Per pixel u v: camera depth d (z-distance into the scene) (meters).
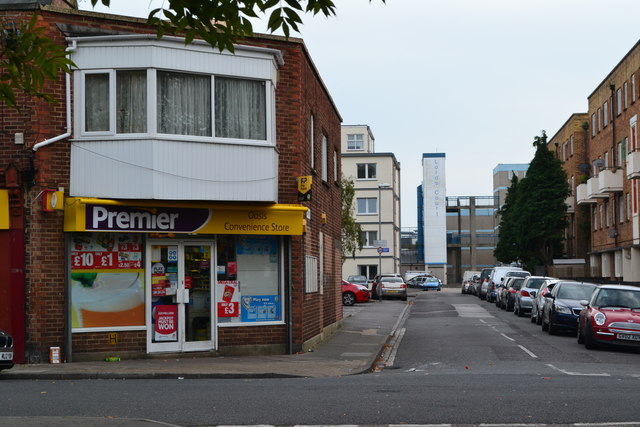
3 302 15.89
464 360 17.41
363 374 15.11
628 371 14.81
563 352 18.94
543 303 26.28
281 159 18.50
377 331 26.20
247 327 17.95
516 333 25.25
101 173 16.27
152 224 16.66
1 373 14.05
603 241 52.75
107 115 16.44
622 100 48.22
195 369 14.87
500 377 13.45
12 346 13.77
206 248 17.66
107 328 16.52
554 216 58.91
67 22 16.22
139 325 16.83
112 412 9.45
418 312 38.88
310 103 20.52
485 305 45.50
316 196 21.61
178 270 17.27
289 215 17.98
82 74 16.33
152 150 16.30
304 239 19.23
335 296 26.59
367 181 75.19
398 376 14.12
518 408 9.70
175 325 17.17
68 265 16.16
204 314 17.58
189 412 9.44
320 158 22.59
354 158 75.50
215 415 9.23
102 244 16.61
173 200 16.73
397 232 81.69
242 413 9.37
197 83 17.02
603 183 48.06
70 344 16.09
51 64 6.75
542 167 60.03
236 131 17.38
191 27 6.35
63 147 16.23
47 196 15.89
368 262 74.69
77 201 15.98
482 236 97.69
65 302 16.09
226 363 16.11
